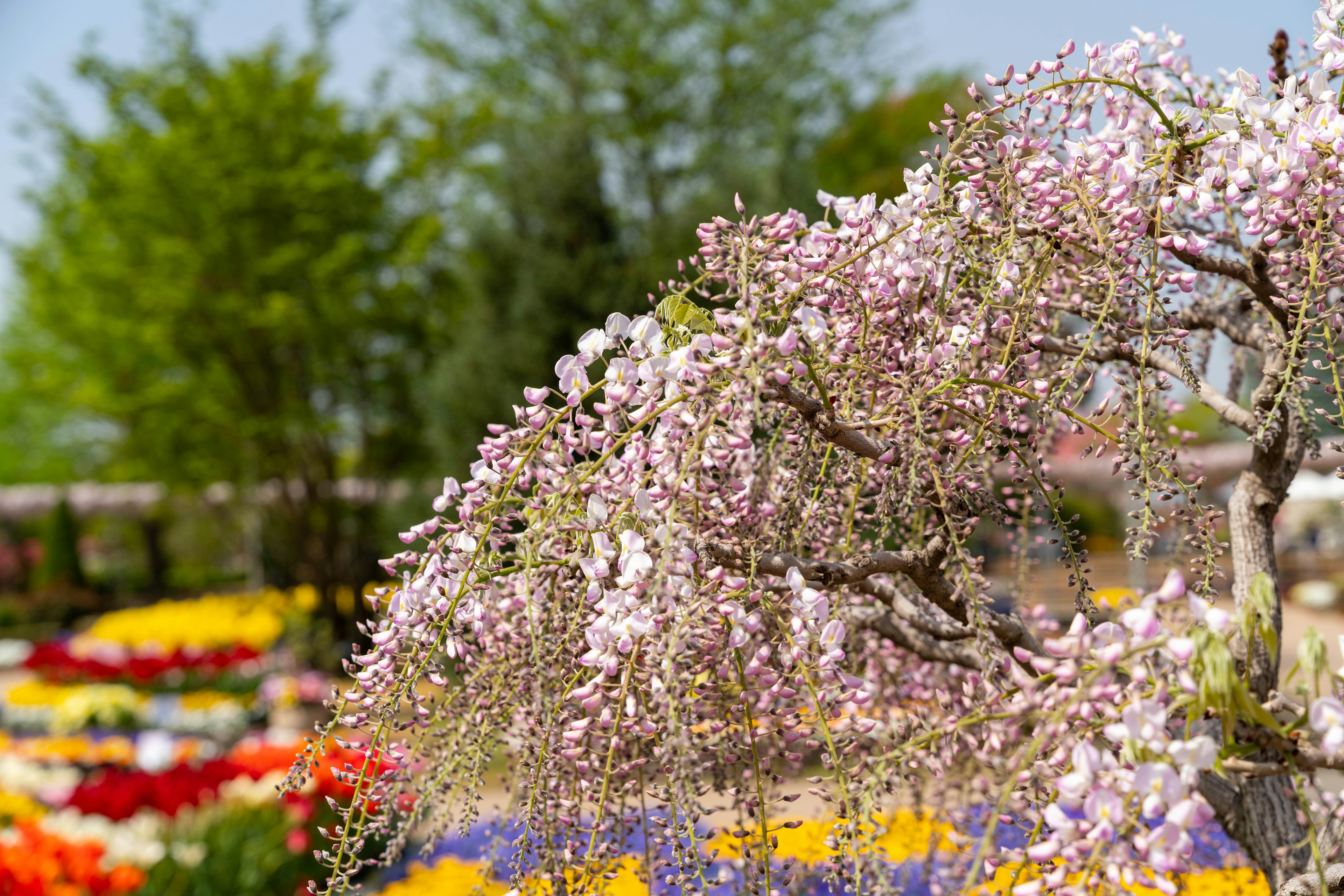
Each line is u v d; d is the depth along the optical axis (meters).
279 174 11.57
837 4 13.84
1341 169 1.23
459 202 10.30
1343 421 1.22
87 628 20.19
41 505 23.06
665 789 1.21
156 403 12.55
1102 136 1.58
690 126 13.76
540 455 1.35
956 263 1.46
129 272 12.01
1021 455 1.33
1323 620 12.87
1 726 8.82
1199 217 1.74
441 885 3.10
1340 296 1.45
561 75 13.73
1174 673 1.03
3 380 22.12
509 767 1.58
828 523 1.65
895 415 1.37
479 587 1.34
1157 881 0.91
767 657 1.22
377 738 1.29
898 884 1.27
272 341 12.11
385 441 13.38
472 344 9.06
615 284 8.90
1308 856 1.49
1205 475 1.78
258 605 13.72
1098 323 1.27
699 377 1.20
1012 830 1.80
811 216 8.45
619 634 1.18
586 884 1.28
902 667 1.89
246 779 4.92
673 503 1.18
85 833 4.33
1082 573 1.33
